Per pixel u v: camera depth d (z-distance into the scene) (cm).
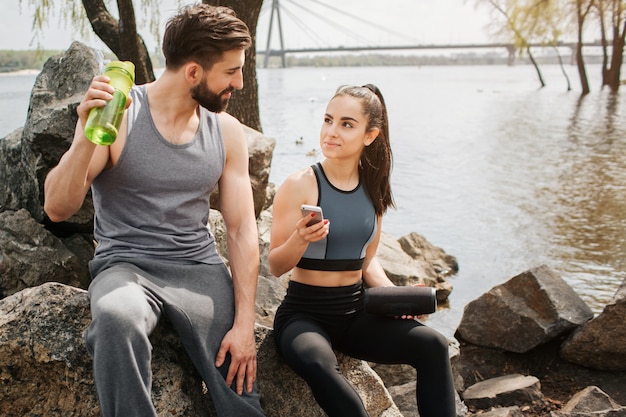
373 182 268
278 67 11719
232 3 615
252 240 248
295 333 240
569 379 437
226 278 245
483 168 1260
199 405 242
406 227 842
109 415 199
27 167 409
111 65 214
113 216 238
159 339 238
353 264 258
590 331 430
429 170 1235
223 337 232
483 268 696
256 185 485
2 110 1516
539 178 1160
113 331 198
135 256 231
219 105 238
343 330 257
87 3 685
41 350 229
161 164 233
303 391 263
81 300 236
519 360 463
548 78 6406
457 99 3328
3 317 232
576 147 1550
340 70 11394
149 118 233
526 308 463
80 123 221
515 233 814
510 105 2875
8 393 231
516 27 3141
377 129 262
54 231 421
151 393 230
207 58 228
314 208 233
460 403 382
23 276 395
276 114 2139
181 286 232
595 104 2845
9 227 404
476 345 479
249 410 228
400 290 253
